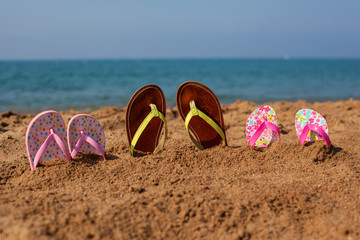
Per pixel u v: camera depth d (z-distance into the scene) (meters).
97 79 5.23
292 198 0.66
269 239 0.57
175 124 1.28
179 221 0.60
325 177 0.75
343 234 0.57
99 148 0.82
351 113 1.48
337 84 4.28
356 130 1.16
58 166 0.77
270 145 0.88
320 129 0.83
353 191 0.70
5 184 0.74
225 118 1.36
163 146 0.94
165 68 11.22
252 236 0.58
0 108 2.05
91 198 0.65
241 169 0.79
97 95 2.88
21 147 0.96
